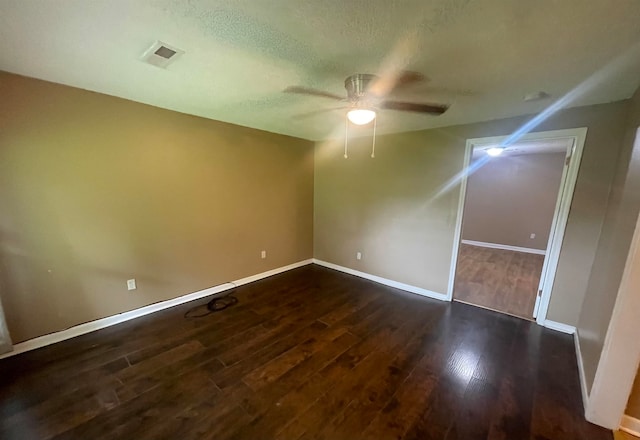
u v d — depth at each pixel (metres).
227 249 3.59
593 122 2.40
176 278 3.14
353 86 1.91
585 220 2.51
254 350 2.35
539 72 1.73
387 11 1.16
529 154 5.59
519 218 5.90
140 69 1.84
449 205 3.30
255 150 3.72
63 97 2.21
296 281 3.99
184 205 3.10
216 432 1.59
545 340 2.56
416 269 3.65
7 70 1.91
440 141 3.29
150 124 2.73
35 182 2.17
